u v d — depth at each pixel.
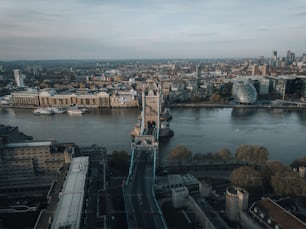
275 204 195.12
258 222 189.38
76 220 173.00
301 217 185.00
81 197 198.25
